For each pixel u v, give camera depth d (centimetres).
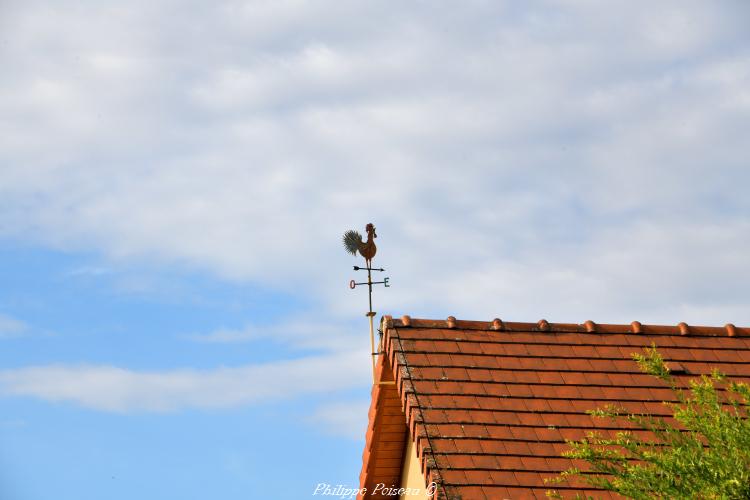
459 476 1532
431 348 1750
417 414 1620
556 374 1736
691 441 1295
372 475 1931
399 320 1798
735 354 1828
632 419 1426
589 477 1355
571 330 1836
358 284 1909
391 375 1800
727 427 1258
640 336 1844
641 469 1267
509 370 1730
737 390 1330
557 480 1503
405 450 1902
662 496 1231
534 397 1686
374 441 1888
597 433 1516
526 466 1562
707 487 1205
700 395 1344
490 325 1817
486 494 1510
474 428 1614
